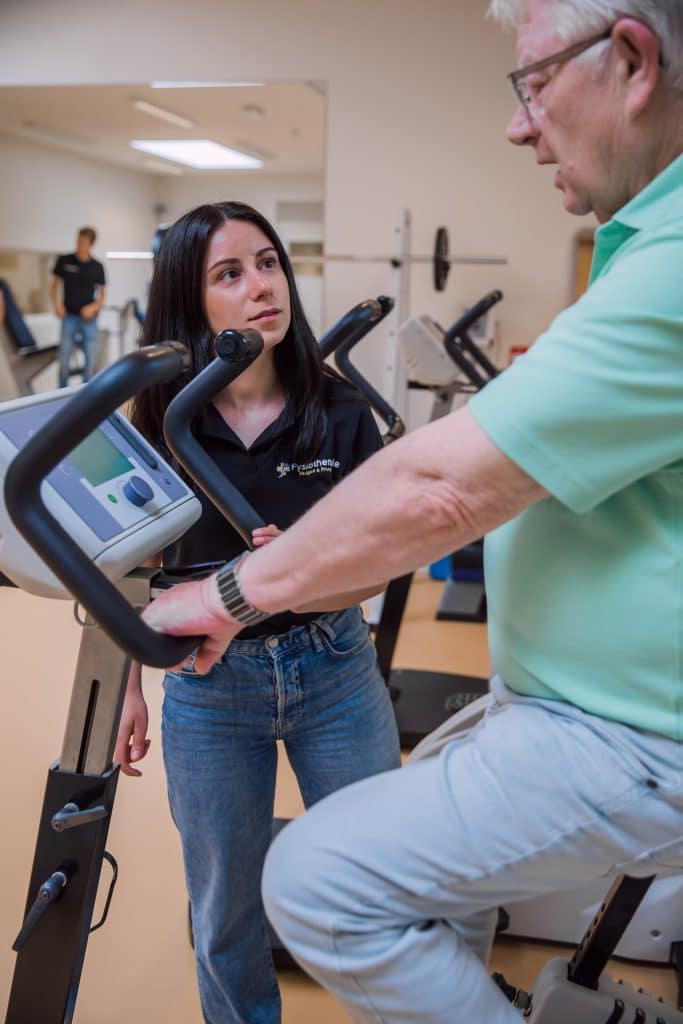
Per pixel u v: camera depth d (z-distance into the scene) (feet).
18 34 16.19
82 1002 6.06
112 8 15.92
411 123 15.75
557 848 3.06
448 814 3.08
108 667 3.75
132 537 3.67
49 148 25.41
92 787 3.89
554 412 2.69
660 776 3.03
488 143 15.69
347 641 4.71
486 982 3.27
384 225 16.16
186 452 3.99
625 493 3.05
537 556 3.24
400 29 15.44
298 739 4.79
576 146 3.05
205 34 15.83
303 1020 5.91
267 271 4.65
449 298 16.37
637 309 2.65
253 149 21.01
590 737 3.09
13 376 23.34
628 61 2.84
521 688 3.39
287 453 4.76
